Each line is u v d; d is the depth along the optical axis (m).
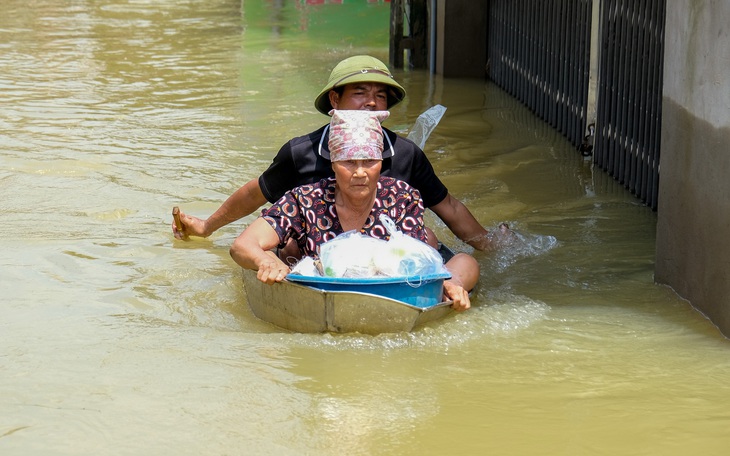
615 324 5.99
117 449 4.37
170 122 11.91
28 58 16.55
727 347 5.62
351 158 5.82
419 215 6.25
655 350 5.57
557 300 6.44
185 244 7.66
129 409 4.75
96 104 12.95
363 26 20.83
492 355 5.50
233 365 5.30
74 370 5.21
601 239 7.80
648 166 8.77
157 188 9.10
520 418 4.71
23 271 6.89
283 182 6.76
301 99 13.28
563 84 11.50
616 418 4.70
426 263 5.72
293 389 5.01
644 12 8.94
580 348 5.61
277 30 20.38
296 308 5.78
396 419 4.69
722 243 5.78
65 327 5.86
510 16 13.89
